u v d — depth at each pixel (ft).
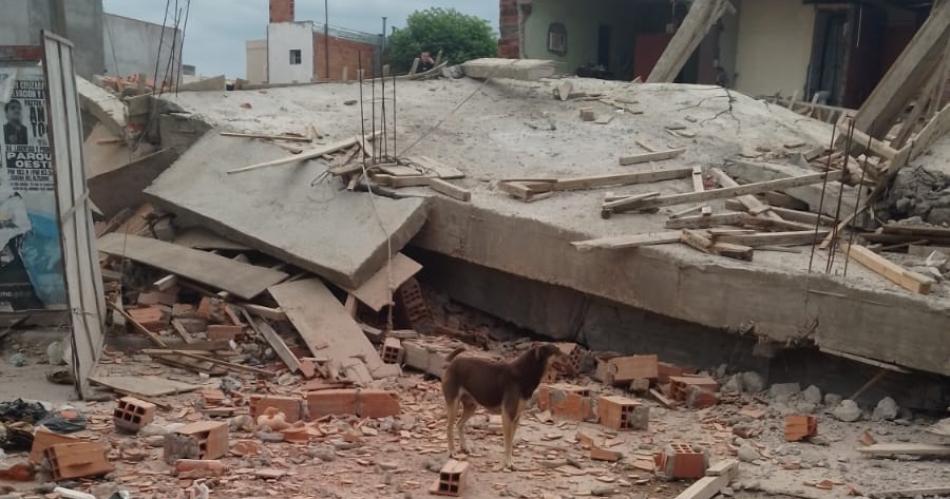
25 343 31.50
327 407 24.32
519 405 20.21
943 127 34.12
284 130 43.88
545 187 36.83
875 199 33.14
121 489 17.90
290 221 36.35
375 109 48.80
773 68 66.18
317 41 128.16
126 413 22.16
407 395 27.48
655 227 32.35
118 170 42.47
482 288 37.70
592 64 78.18
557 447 22.48
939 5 34.55
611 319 33.09
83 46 71.26
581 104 50.57
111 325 32.04
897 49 68.59
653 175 38.47
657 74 56.29
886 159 33.86
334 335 30.94
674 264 29.07
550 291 35.12
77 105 29.71
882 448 21.90
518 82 55.62
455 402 20.92
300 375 28.99
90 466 18.63
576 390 26.27
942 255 28.19
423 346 30.71
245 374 29.12
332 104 49.80
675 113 48.24
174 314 33.06
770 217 32.07
